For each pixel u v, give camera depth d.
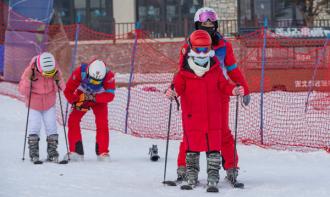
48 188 10.34
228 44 10.88
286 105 26.16
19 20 35.50
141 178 11.62
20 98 30.17
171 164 13.80
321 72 32.44
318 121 22.25
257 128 20.84
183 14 47.62
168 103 26.28
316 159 15.26
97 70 13.72
